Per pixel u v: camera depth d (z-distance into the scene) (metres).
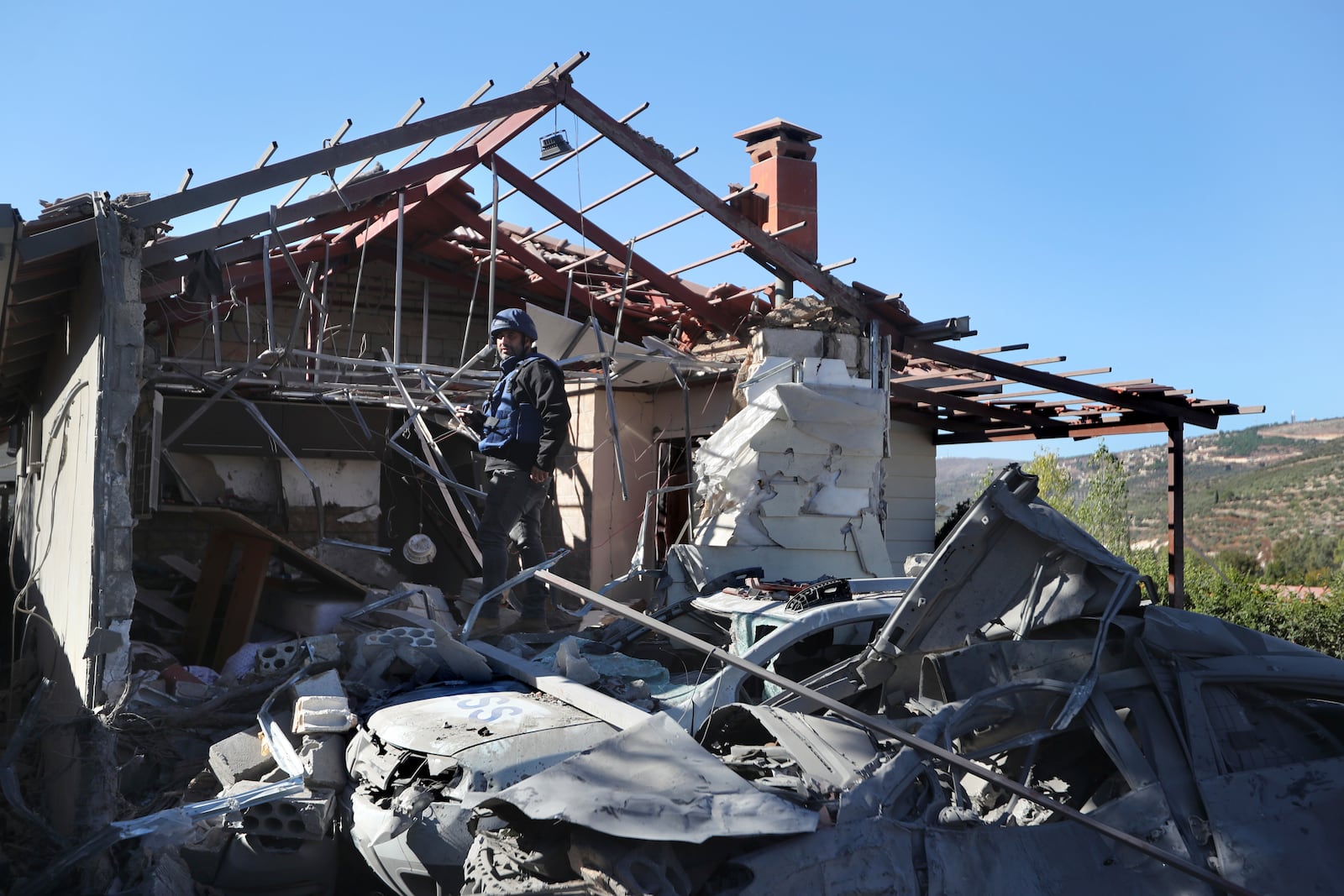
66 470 7.31
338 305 11.74
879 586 6.44
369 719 4.95
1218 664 4.75
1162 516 69.44
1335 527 80.31
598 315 11.40
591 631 6.84
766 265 9.78
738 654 5.57
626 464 11.66
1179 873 4.05
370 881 4.96
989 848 3.93
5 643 11.61
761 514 8.69
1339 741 4.80
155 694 5.85
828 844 3.65
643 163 8.81
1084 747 4.98
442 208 9.40
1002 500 4.62
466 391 10.37
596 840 3.42
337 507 11.13
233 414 10.55
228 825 4.55
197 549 11.44
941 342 10.33
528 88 8.23
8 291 6.64
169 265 7.36
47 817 5.38
